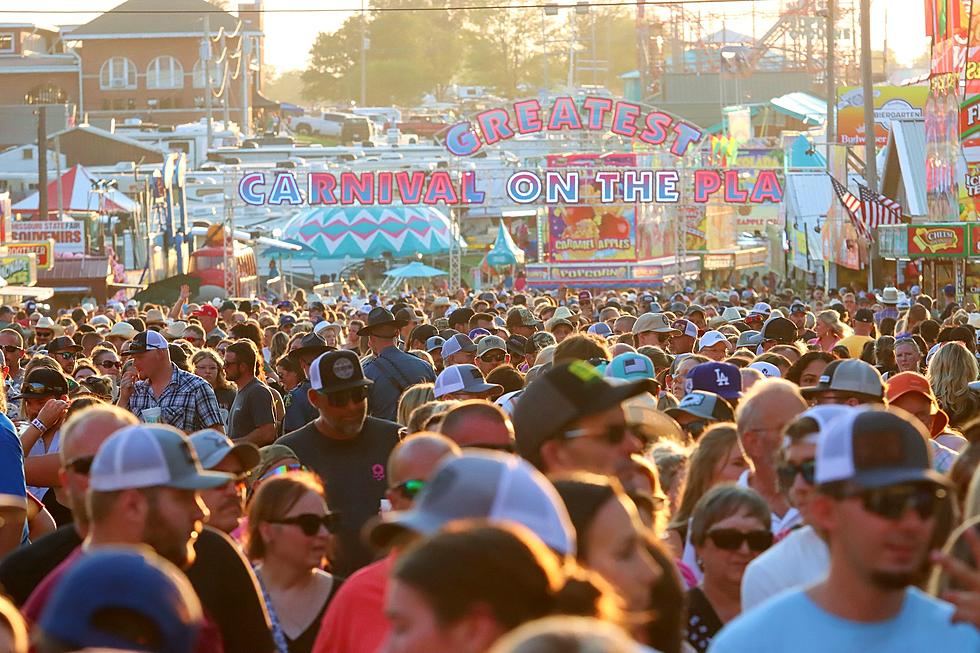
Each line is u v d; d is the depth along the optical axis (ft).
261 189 391.65
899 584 30.30
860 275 360.89
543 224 437.58
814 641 30.60
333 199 386.32
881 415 31.09
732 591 43.19
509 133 386.73
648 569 32.81
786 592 31.83
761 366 83.15
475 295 277.85
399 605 24.03
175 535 37.99
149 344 88.38
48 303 405.39
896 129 345.72
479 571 23.79
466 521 27.37
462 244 512.63
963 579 30.27
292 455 61.62
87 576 27.07
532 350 119.44
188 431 88.53
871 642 30.45
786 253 427.33
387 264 560.20
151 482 37.58
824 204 405.59
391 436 65.16
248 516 49.01
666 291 408.87
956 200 260.21
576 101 383.24
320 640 40.45
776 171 379.96
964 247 241.76
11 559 42.27
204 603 40.55
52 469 72.02
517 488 28.84
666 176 383.04
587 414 39.81
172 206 456.45
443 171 384.68
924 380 67.41
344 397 63.72
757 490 50.67
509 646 19.44
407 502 42.37
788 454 40.91
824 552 39.88
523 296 226.79
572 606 25.59
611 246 409.69
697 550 43.57
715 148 421.59
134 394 90.33
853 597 30.63
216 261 454.81
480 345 103.19
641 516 41.09
